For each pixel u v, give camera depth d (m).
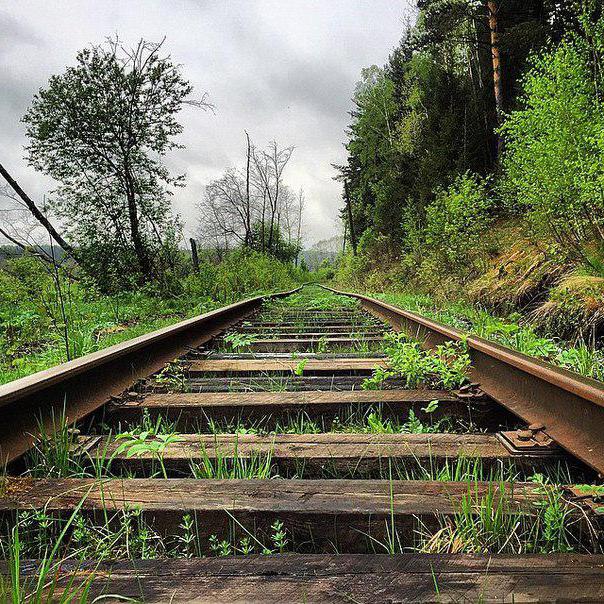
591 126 5.88
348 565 1.29
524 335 5.00
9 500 1.67
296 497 1.66
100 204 14.95
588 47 6.81
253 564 1.30
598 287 5.40
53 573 1.29
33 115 15.15
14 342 5.61
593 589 1.17
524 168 6.59
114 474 2.12
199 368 4.09
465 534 1.52
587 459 1.84
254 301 10.72
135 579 1.25
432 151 20.86
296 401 2.89
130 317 9.58
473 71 22.91
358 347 5.47
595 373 3.65
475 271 10.68
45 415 2.42
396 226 25.98
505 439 2.19
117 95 15.24
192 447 2.20
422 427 2.68
